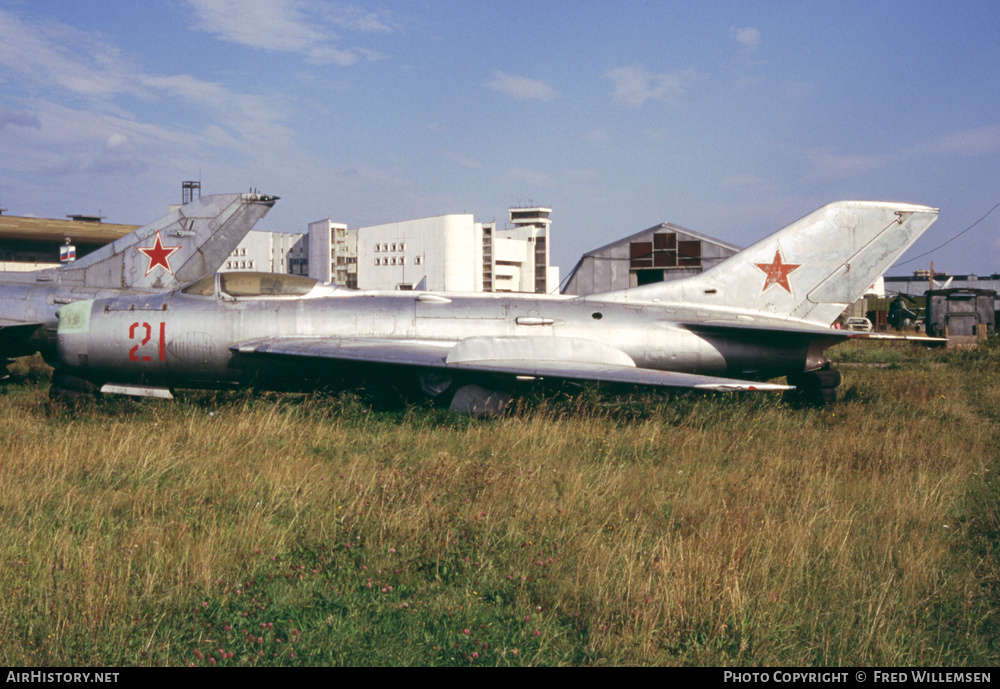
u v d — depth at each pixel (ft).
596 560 18.16
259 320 43.11
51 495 22.54
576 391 44.04
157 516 21.42
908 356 96.17
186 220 55.62
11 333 50.55
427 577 17.75
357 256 298.35
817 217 48.75
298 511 21.39
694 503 22.99
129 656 13.47
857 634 15.31
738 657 14.20
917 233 48.83
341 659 13.88
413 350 40.88
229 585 16.60
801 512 22.12
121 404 40.27
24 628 14.16
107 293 53.31
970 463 29.45
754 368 46.70
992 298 132.77
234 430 32.55
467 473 25.00
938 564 19.17
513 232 350.64
